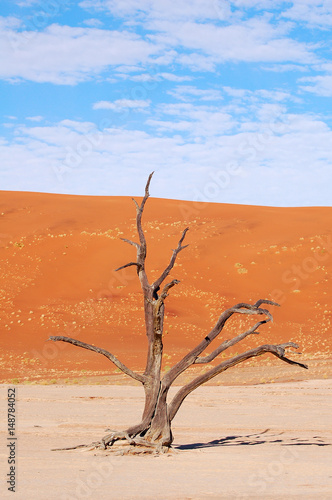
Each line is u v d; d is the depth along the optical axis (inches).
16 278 2117.4
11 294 1972.2
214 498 266.8
